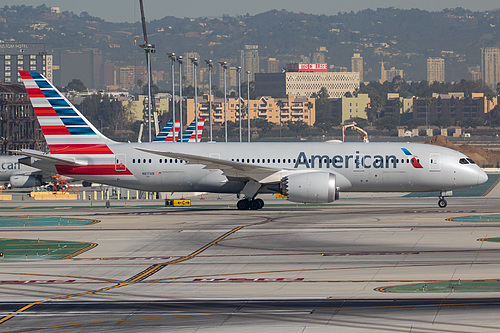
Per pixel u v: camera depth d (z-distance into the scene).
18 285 132.12
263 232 191.25
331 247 166.50
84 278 138.12
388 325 100.56
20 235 192.88
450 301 113.19
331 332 97.88
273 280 132.62
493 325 99.38
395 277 132.62
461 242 169.12
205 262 152.25
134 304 116.19
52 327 103.44
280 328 100.19
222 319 105.69
